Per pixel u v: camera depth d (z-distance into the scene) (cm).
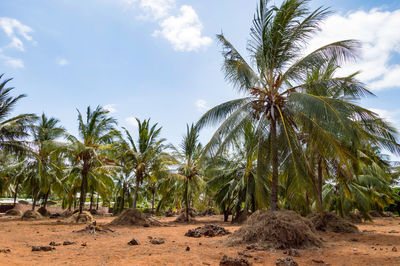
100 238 1006
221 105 1144
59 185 2531
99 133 1939
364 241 953
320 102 909
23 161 2431
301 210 1977
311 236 841
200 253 708
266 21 1089
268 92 1112
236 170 2294
